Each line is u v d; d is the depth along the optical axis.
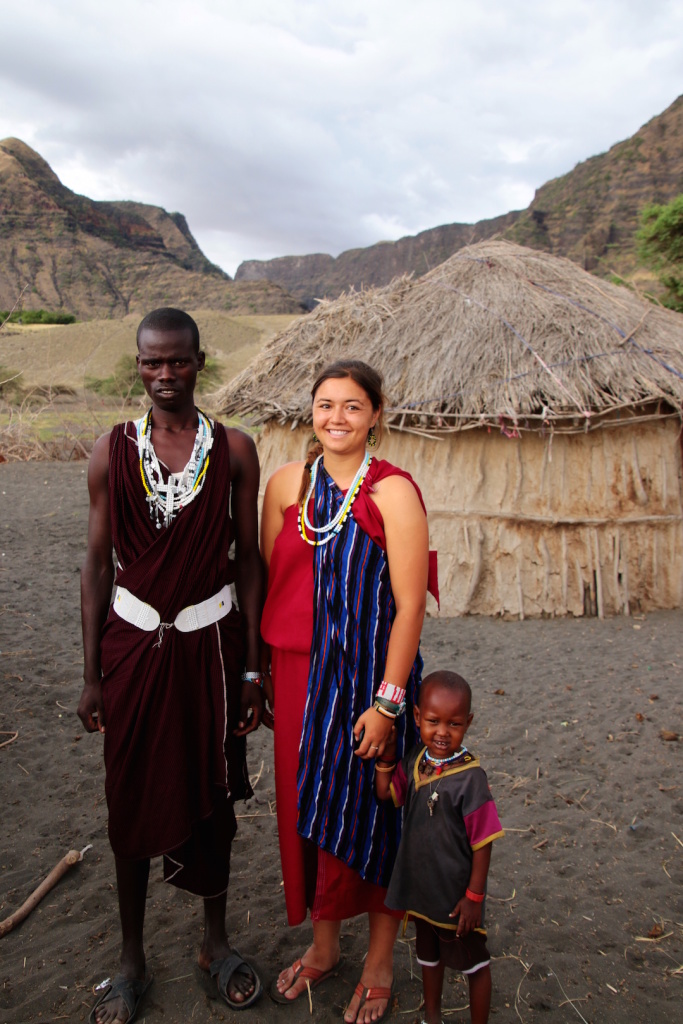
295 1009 2.23
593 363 6.62
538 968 2.46
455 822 1.98
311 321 8.11
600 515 6.71
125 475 1.97
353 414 2.02
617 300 7.45
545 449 6.66
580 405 6.25
